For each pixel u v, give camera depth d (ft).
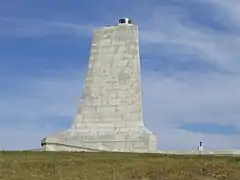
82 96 212.02
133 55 209.67
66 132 209.87
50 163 154.71
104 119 207.92
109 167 151.02
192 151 193.47
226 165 150.00
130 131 203.51
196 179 142.00
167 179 142.41
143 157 163.84
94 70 212.23
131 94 207.00
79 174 146.30
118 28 212.23
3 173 146.61
